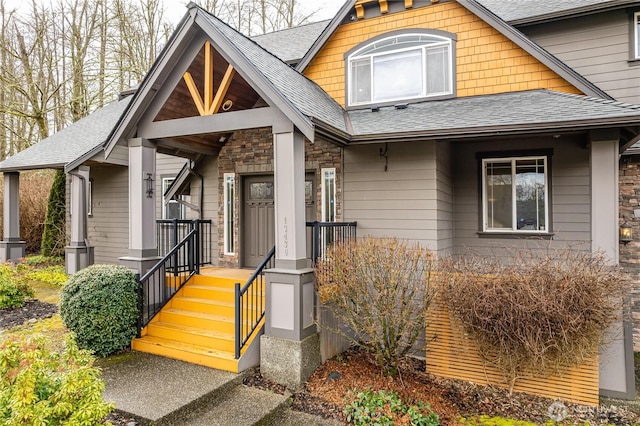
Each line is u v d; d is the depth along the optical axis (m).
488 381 5.16
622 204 6.81
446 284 4.98
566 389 4.79
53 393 2.67
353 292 5.04
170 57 5.74
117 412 3.88
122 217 10.84
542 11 7.38
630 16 6.91
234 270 7.60
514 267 4.89
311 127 4.81
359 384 4.90
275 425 4.08
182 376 4.73
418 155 6.44
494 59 6.84
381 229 6.66
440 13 7.17
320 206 7.25
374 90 7.58
